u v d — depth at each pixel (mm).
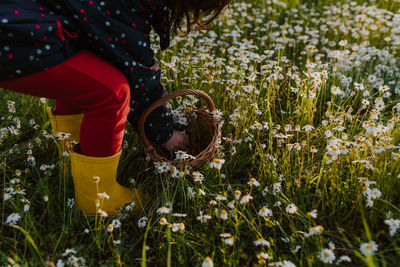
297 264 1238
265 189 1410
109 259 1271
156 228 1357
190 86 1910
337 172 1460
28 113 1834
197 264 1225
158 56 2148
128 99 1240
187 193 1436
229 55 2314
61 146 1494
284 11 3107
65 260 1223
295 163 1535
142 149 1639
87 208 1387
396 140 1545
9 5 1020
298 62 2439
